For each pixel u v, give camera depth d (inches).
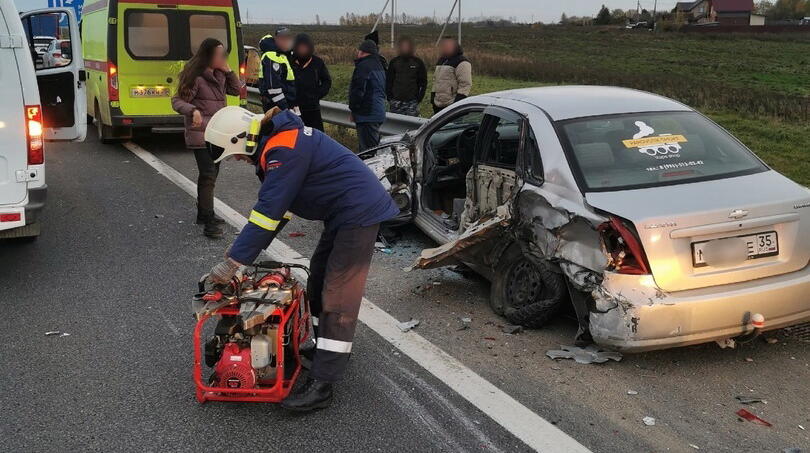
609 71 1095.0
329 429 131.5
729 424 131.9
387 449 124.7
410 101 410.3
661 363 156.3
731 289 144.3
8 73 200.2
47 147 453.4
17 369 155.3
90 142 477.7
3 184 203.9
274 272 143.3
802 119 556.1
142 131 473.7
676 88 768.9
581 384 147.0
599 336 145.9
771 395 142.6
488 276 189.6
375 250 241.9
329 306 136.6
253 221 128.4
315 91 375.6
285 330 138.4
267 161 131.0
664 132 177.9
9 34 199.5
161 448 125.6
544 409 137.0
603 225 145.8
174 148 456.1
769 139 470.9
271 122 131.6
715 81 1027.3
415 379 149.9
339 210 135.9
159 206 304.7
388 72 407.8
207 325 179.0
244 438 128.8
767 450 123.5
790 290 147.1
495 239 180.1
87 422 133.9
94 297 199.0
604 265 146.4
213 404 140.9
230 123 131.8
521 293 177.6
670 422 132.5
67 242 252.2
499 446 124.9
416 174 234.5
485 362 157.3
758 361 157.5
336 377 137.0
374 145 366.3
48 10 299.4
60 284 209.5
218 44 258.2
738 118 576.1
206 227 257.4
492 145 199.3
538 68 1080.8
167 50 421.7
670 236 142.1
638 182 160.4
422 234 262.2
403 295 199.3
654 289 141.7
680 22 3558.1
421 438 128.0
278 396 134.3
